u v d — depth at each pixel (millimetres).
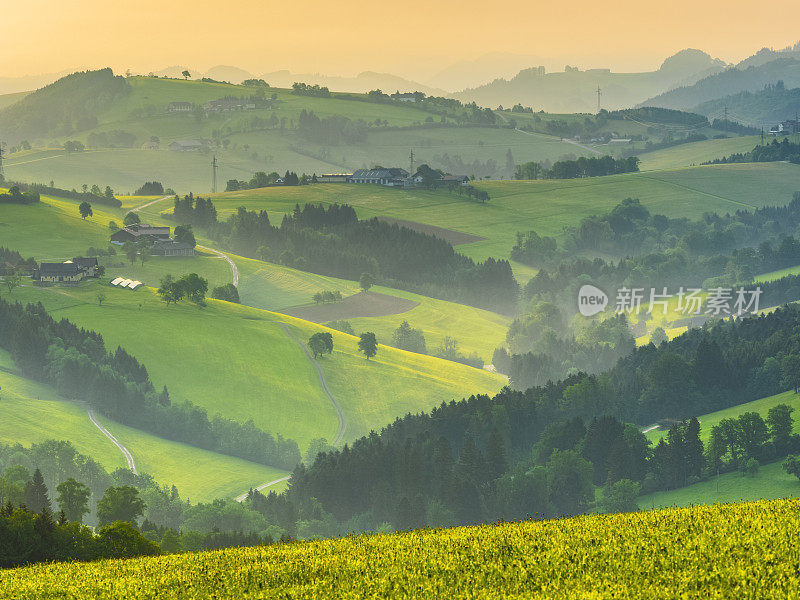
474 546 164875
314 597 144125
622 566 144375
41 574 178250
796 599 126312
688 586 133000
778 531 158250
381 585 145500
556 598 131750
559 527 176375
